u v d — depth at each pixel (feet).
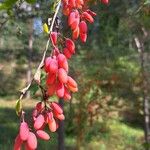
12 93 92.84
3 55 38.70
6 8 6.69
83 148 48.47
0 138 57.77
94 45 36.94
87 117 40.75
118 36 33.94
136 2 24.16
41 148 51.29
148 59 43.09
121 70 41.19
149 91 42.68
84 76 38.17
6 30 18.81
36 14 18.63
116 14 24.03
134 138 60.49
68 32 7.61
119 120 65.31
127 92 42.14
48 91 6.11
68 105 39.91
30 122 6.17
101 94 40.27
